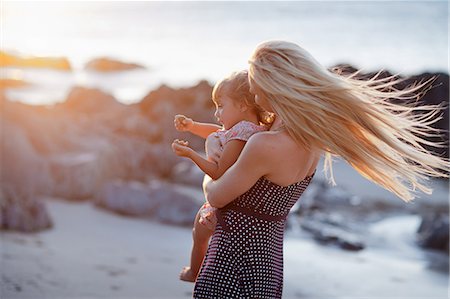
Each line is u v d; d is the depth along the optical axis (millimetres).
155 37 53844
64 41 53500
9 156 10250
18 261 6676
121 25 66188
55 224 8867
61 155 11195
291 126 2949
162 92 15555
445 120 13648
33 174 10328
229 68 33625
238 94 3188
